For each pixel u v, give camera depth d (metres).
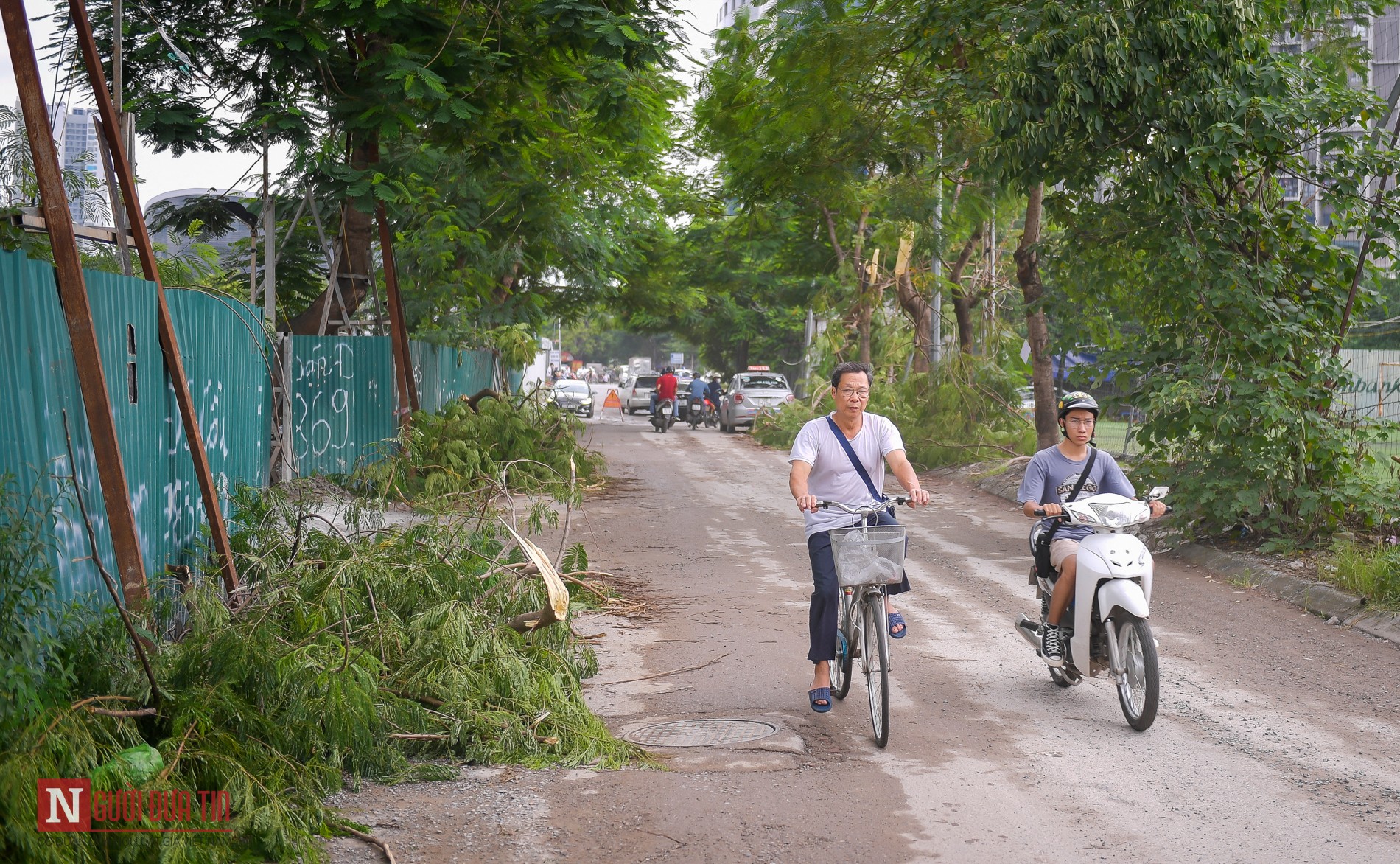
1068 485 6.62
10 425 4.79
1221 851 4.42
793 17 17.08
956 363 23.45
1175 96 11.43
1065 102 11.39
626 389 51.72
